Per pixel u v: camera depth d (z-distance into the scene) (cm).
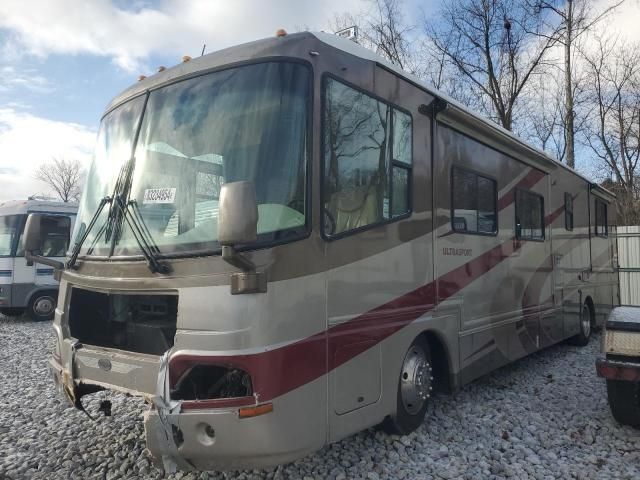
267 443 300
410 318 426
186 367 312
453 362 486
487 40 1862
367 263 381
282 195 327
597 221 975
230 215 284
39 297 1320
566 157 1823
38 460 415
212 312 307
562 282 774
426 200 459
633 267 1395
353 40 463
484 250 552
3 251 1288
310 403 324
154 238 345
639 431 462
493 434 457
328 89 362
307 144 341
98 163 426
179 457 308
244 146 340
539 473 382
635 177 2211
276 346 308
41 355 845
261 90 348
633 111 2039
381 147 409
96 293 410
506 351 591
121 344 385
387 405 396
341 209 362
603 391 585
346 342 356
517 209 638
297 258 324
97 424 488
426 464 393
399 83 439
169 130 375
